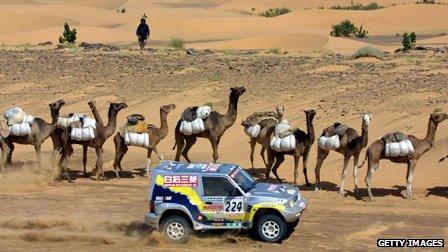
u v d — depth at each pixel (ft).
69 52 300.40
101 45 331.36
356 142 115.03
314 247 88.53
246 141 159.43
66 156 133.18
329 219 102.78
